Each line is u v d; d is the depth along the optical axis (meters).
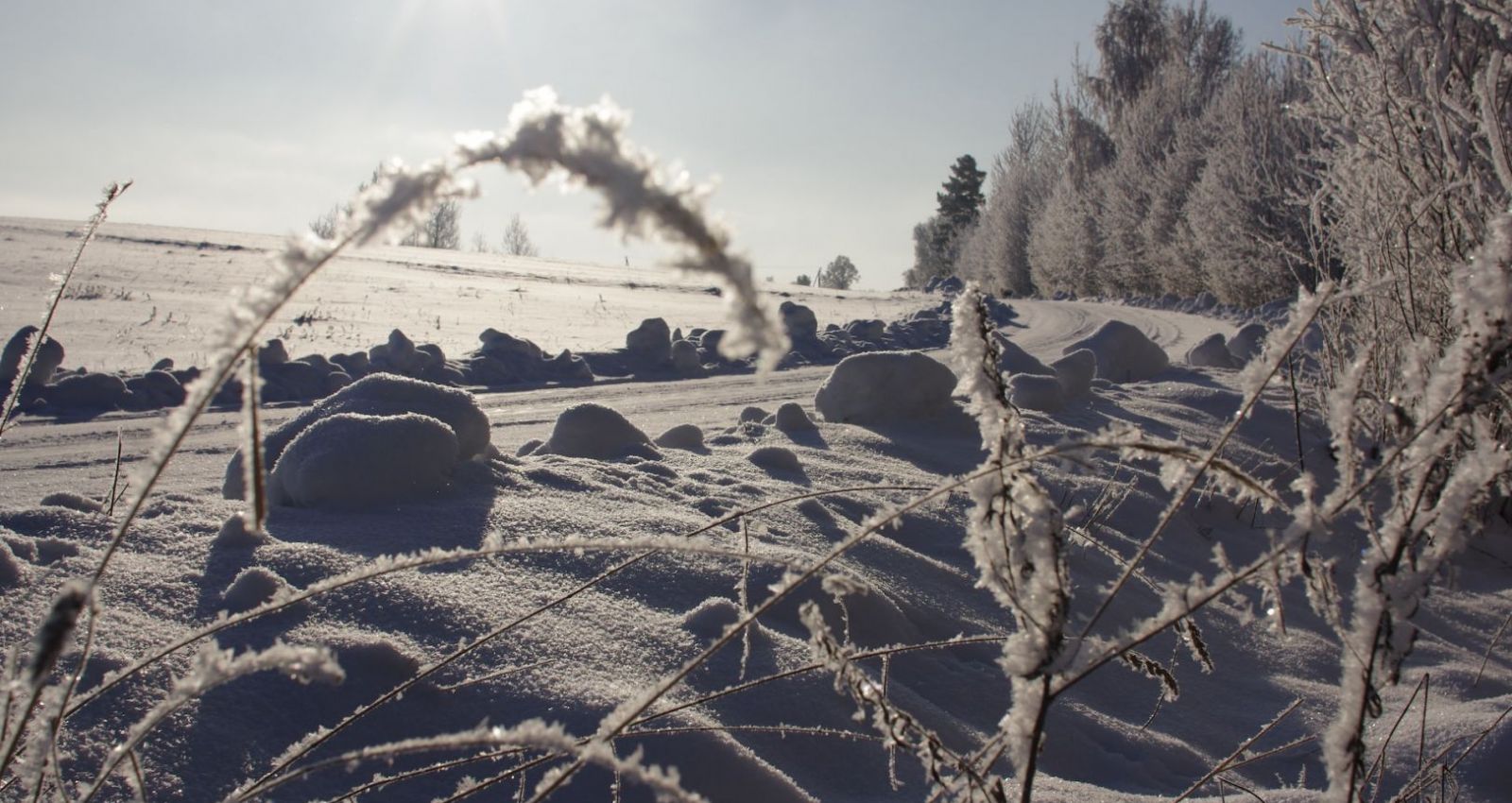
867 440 7.50
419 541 3.79
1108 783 3.11
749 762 2.52
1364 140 5.54
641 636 3.12
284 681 2.60
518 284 43.28
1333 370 6.46
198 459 8.04
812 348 19.05
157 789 2.19
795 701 2.92
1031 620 1.13
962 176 78.62
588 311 31.16
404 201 0.52
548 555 3.69
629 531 4.14
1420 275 5.16
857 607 3.71
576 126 0.48
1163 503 6.32
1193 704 3.79
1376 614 1.17
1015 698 1.19
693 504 4.89
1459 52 5.40
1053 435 7.52
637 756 0.94
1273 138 24.25
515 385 13.91
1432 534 1.18
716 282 0.44
